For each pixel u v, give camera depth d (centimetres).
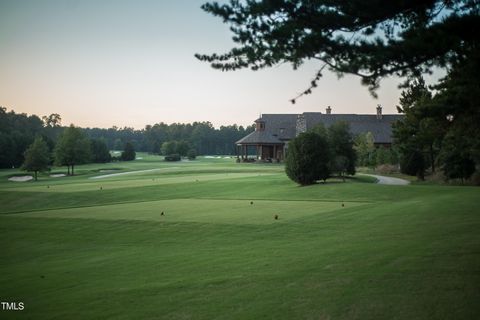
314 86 885
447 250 1135
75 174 8062
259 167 7394
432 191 2914
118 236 1808
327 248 1305
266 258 1244
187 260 1306
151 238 1742
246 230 1748
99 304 920
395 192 2969
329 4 858
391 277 934
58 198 3609
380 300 799
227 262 1231
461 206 1923
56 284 1124
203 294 932
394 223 1645
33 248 1689
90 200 3556
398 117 9206
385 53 756
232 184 4322
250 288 946
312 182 3909
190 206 2534
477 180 3909
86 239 1792
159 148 18400
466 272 932
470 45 788
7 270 1343
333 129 4484
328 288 896
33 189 4153
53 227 1998
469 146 3431
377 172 5919
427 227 1505
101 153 11844
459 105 1091
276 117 9581
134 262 1336
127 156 13075
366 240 1377
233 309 822
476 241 1225
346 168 4272
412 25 895
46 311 898
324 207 2312
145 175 6306
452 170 4094
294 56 841
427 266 996
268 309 805
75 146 8075
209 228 1816
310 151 3869
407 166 4694
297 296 864
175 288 995
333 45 800
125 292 994
